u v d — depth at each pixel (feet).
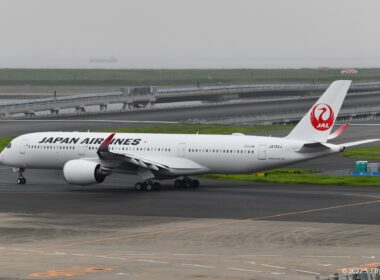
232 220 438.81
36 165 618.85
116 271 305.32
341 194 549.95
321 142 571.28
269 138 580.30
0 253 346.33
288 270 306.14
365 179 636.07
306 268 310.24
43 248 358.84
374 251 348.59
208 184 620.08
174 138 594.65
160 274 299.17
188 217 450.30
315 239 379.96
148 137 601.62
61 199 527.40
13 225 424.05
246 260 327.88
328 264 318.86
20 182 629.92
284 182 630.33
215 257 335.47
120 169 575.79
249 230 406.62
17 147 620.49
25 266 316.40
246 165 577.43
